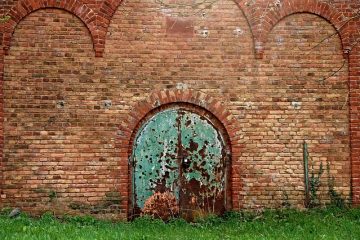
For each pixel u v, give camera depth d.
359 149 11.21
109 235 8.83
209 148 11.30
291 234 9.45
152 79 11.17
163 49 11.23
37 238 8.35
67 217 10.74
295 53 11.36
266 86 11.28
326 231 9.61
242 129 11.20
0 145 10.76
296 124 11.26
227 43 11.31
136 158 11.20
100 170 10.96
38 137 10.88
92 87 11.05
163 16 11.28
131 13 11.23
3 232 8.73
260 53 11.28
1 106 10.82
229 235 9.48
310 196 11.16
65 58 11.05
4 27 10.93
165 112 11.28
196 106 11.28
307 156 11.22
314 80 11.34
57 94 10.98
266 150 11.20
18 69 10.94
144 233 9.49
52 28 11.07
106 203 10.93
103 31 11.12
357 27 11.40
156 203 11.16
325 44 11.40
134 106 11.11
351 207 11.14
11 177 10.77
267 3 11.38
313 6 11.40
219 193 11.25
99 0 11.15
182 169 11.25
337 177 11.22
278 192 11.16
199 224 10.88
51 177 10.85
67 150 10.92
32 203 10.78
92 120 11.01
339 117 11.30
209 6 11.35
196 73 11.23
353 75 11.33
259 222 10.53
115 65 11.13
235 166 11.14
